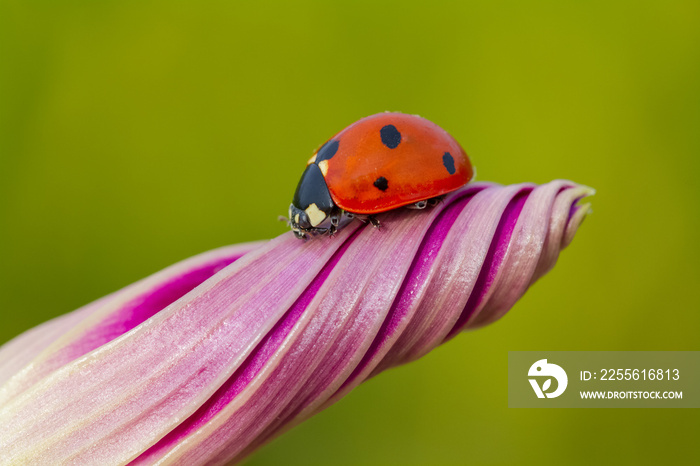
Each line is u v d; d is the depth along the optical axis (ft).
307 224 0.26
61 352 0.25
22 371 0.25
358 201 0.25
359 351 0.25
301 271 0.25
